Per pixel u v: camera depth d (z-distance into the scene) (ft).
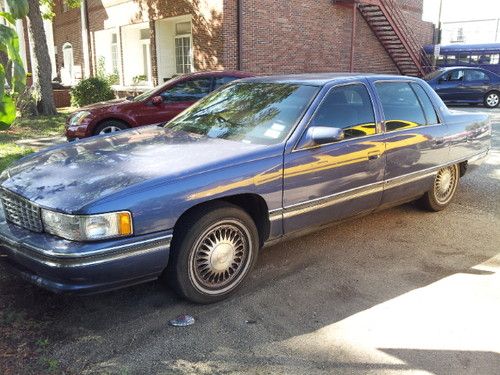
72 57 78.79
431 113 17.30
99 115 28.45
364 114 14.87
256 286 12.95
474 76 62.75
